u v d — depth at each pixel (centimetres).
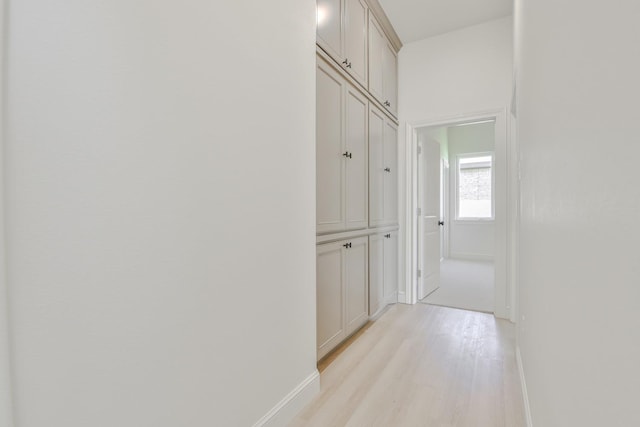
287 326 147
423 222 344
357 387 174
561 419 64
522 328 169
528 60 125
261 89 132
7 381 63
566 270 60
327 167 202
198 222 104
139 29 87
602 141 41
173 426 96
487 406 156
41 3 68
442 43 311
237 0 120
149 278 90
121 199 83
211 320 109
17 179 65
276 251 140
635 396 31
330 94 205
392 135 319
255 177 129
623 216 34
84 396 76
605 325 40
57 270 71
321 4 194
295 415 150
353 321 238
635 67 31
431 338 239
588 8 47
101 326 79
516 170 252
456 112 303
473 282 420
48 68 69
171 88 96
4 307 63
